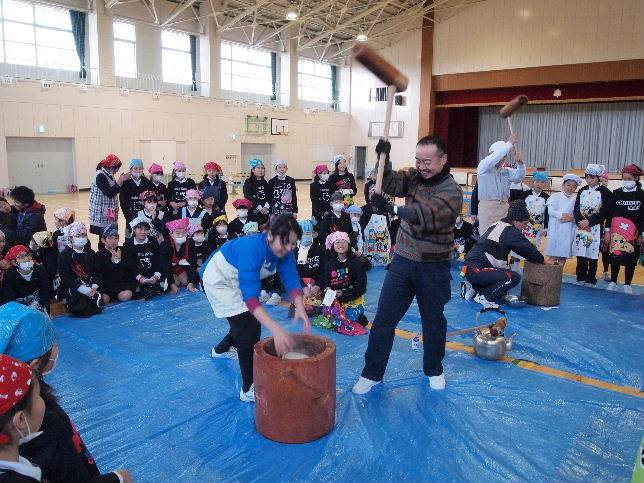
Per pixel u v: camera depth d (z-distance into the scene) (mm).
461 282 6234
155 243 5742
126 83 18859
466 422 3094
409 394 3453
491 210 6160
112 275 5500
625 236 6094
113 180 6883
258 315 2783
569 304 5629
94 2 17250
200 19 20312
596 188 6273
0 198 6059
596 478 2594
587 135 21734
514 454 2783
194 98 20578
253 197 7848
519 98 5156
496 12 20141
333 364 2914
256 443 2879
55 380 3652
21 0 15945
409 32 22656
